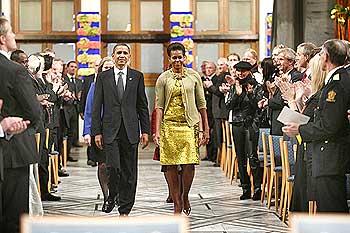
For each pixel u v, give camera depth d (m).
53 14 27.86
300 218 3.44
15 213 8.07
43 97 11.96
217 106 19.56
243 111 14.25
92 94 12.82
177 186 11.82
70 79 21.80
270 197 13.30
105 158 11.74
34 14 27.89
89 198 14.87
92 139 12.61
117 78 11.45
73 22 27.91
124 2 27.94
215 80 20.42
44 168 14.20
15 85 7.92
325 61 8.34
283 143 11.76
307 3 18.83
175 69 11.67
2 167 7.42
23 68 8.05
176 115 11.62
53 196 14.55
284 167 11.89
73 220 3.42
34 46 28.00
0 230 7.99
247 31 27.95
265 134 13.41
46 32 27.89
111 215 12.66
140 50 28.05
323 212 8.16
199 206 13.79
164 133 11.62
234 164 17.12
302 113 8.86
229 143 17.77
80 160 22.66
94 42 26.91
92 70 26.84
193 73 11.83
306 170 8.87
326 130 7.93
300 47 11.48
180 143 11.61
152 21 28.05
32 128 8.16
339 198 8.13
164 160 11.64
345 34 16.50
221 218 12.45
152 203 14.16
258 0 27.83
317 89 8.76
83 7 26.91
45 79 15.12
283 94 10.01
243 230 11.33
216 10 27.94
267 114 13.74
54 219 3.42
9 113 7.94
